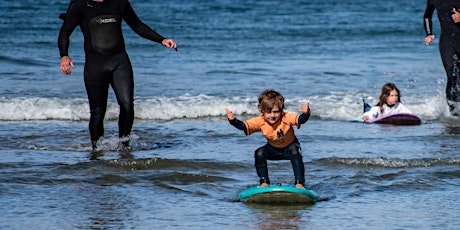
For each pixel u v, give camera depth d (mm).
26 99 40062
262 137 32594
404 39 79812
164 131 34031
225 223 19672
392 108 38531
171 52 64938
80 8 28922
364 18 100062
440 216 20500
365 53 67500
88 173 25109
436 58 64250
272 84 48531
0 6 96750
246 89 46219
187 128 35000
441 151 29516
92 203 21438
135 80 49062
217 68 55531
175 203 21641
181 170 25922
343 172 25750
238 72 53438
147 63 57844
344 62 60688
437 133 34531
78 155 28375
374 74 54156
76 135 32969
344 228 19297
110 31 29031
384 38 80375
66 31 28797
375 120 37531
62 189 22906
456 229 19281
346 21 95688
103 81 29281
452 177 24969
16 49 64938
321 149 29781
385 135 33656
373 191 23203
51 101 39656
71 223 19453
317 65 58438
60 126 35250
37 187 23047
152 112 38281
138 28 29562
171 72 53125
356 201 22016
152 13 97125
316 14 103062
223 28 84562
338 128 35719
